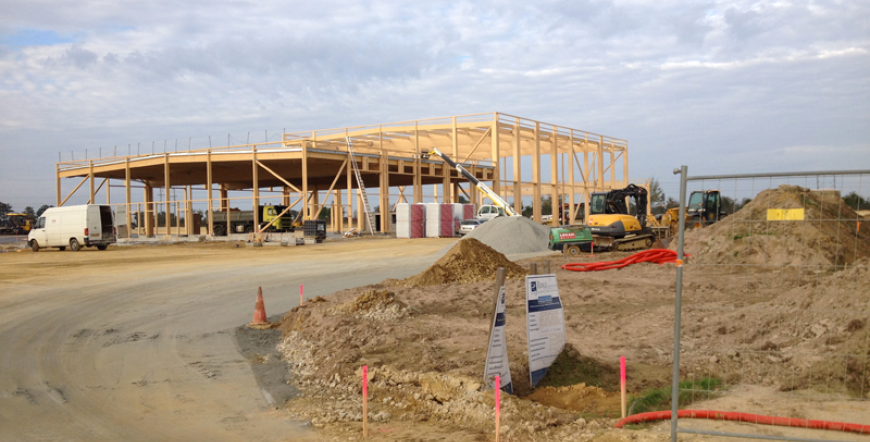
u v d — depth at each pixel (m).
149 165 52.78
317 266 24.31
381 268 23.20
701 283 14.20
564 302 13.23
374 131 55.19
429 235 49.59
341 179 61.41
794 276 12.52
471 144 58.75
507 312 12.30
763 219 5.69
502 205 41.84
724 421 5.81
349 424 6.36
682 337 9.12
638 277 16.78
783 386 6.61
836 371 6.56
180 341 10.70
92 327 11.97
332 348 9.22
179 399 7.32
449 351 8.81
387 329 10.17
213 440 5.95
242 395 7.47
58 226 36.72
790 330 7.81
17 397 7.43
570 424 5.96
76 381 8.13
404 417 6.53
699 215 29.09
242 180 64.94
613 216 26.62
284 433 6.11
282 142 45.72
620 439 5.48
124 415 6.75
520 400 6.44
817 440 5.02
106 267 25.12
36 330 11.69
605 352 8.62
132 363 9.13
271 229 54.09
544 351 7.53
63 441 5.96
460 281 16.62
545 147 65.75
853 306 7.33
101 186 61.31
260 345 10.38
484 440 5.68
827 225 12.30
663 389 6.88
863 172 4.90
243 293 16.75
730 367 7.40
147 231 55.47
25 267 25.31
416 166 53.44
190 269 23.81
